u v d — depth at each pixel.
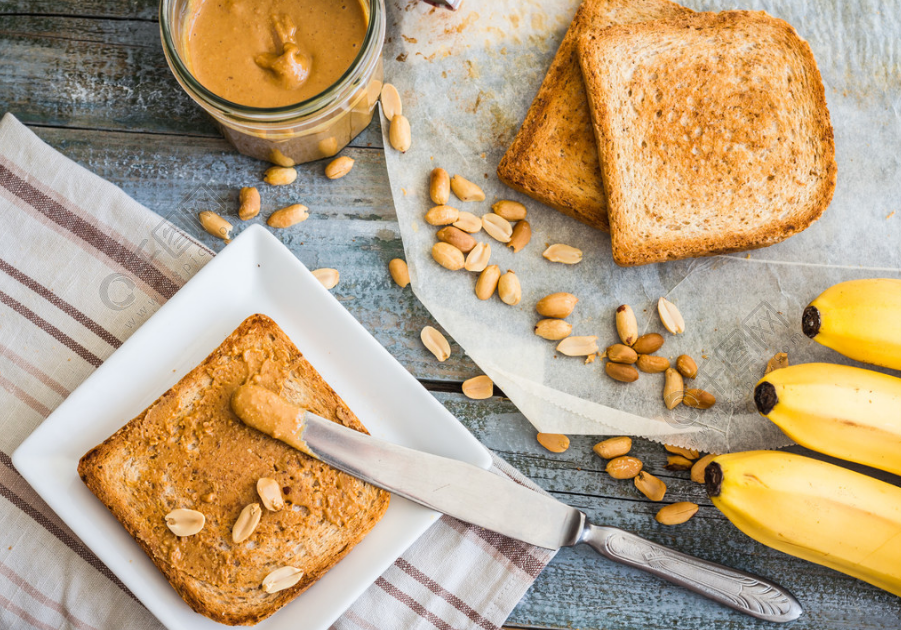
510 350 0.51
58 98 0.51
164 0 0.45
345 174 0.51
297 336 0.48
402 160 0.51
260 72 0.48
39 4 0.51
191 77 0.45
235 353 0.47
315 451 0.46
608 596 0.50
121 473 0.46
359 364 0.48
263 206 0.51
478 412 0.51
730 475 0.47
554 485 0.51
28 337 0.49
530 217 0.51
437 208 0.51
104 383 0.47
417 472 0.46
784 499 0.47
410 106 0.51
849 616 0.50
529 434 0.51
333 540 0.46
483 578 0.49
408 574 0.49
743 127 0.50
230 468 0.46
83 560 0.49
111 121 0.51
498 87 0.52
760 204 0.51
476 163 0.51
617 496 0.51
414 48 0.51
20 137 0.50
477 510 0.47
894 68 0.52
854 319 0.48
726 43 0.50
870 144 0.52
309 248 0.51
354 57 0.48
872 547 0.47
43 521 0.49
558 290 0.51
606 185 0.49
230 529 0.45
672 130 0.50
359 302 0.51
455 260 0.51
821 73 0.52
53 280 0.50
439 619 0.49
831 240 0.51
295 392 0.47
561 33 0.52
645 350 0.51
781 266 0.51
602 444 0.50
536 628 0.51
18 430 0.49
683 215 0.51
